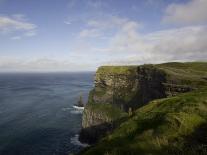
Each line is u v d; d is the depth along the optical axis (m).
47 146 66.00
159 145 14.06
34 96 160.88
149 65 95.44
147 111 24.72
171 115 17.83
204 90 29.78
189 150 13.11
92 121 81.06
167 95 66.94
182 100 23.41
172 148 13.65
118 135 17.48
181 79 65.25
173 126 16.34
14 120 93.75
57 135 76.88
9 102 135.25
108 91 104.75
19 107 120.62
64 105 128.25
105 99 100.38
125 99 92.88
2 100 142.38
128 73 101.19
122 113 77.81
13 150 61.78
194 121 17.03
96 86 113.81
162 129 16.22
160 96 72.12
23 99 147.00
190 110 19.06
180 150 13.31
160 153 13.17
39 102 136.50
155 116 19.92
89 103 91.88
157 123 17.67
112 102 95.62
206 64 110.31
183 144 14.00
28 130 80.81
